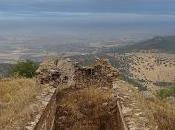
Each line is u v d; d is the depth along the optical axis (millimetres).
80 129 20812
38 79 22734
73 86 23016
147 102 22578
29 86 23625
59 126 20719
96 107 21297
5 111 16969
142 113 15914
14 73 31109
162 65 122562
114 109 20500
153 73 107875
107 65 24578
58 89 21781
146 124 14422
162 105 24562
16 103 18094
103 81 24000
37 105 16344
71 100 21828
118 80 24016
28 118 14250
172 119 20062
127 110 16281
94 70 24219
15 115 15367
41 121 14672
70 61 24172
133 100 18516
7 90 23266
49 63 24062
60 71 22812
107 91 22797
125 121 14625
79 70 24094
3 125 14141
